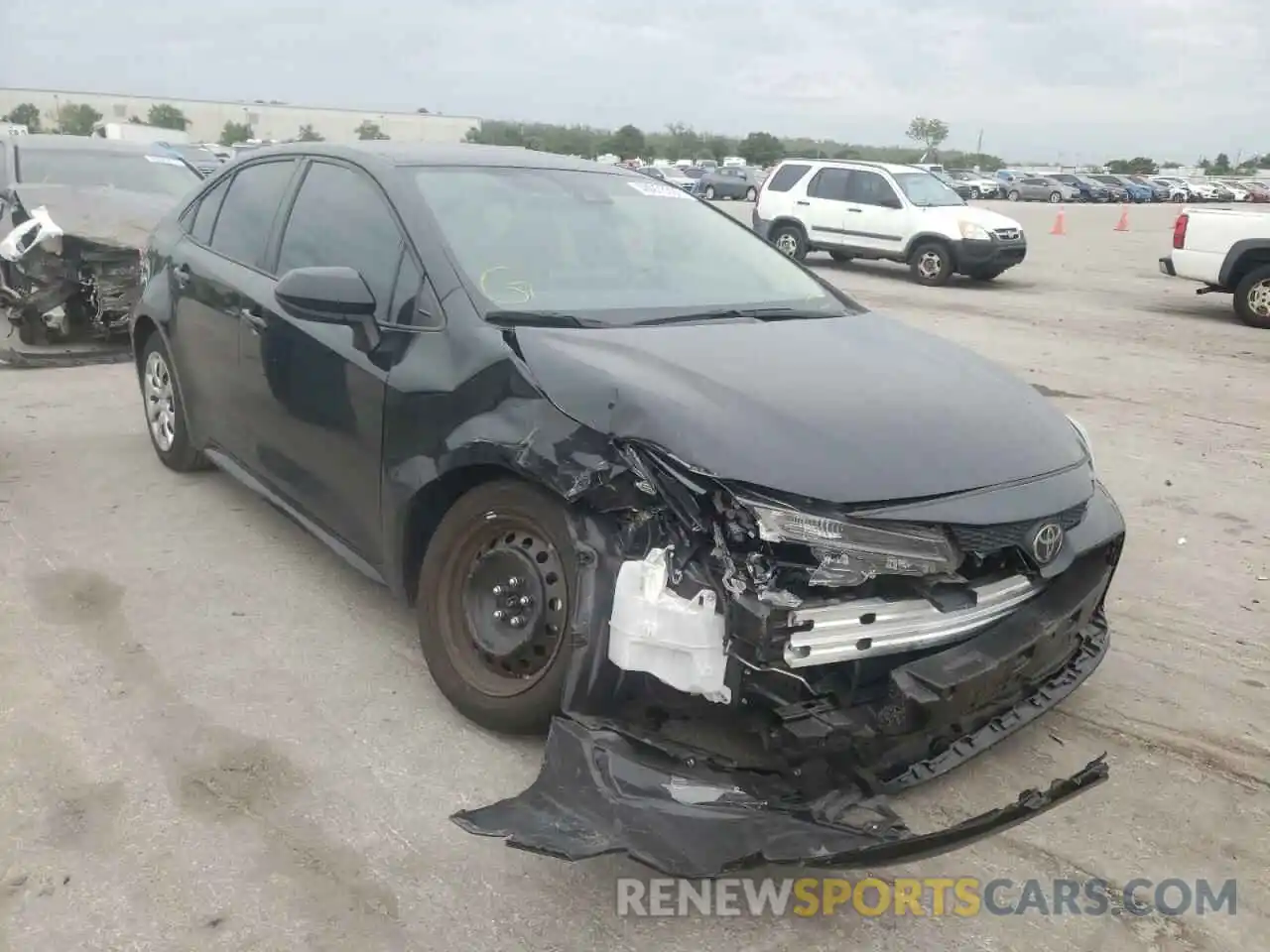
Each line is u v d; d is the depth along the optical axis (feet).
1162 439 25.04
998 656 9.60
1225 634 14.90
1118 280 59.67
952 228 54.85
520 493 10.48
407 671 12.63
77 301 28.81
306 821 9.95
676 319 12.57
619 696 9.26
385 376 11.89
